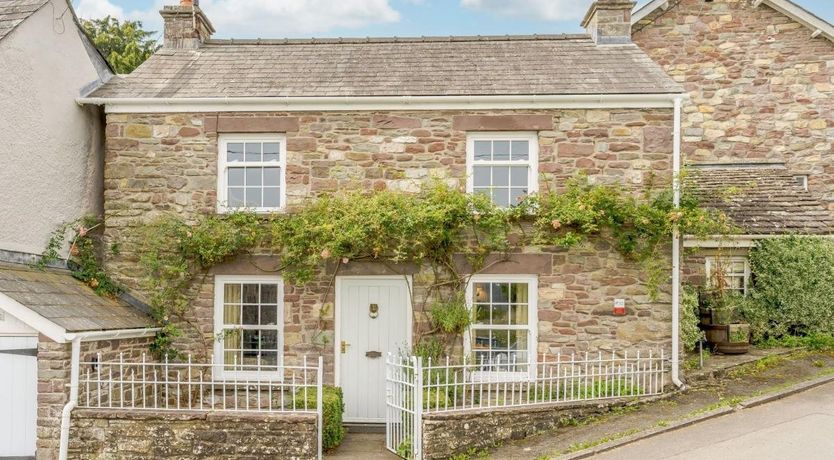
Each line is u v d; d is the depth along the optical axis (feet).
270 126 36.40
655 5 52.37
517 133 36.35
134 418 28.50
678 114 35.42
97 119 39.34
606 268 35.45
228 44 43.34
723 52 52.75
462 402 31.53
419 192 36.09
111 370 30.42
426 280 35.58
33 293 29.09
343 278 36.58
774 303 44.27
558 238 34.86
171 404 35.35
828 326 43.98
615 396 33.32
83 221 36.58
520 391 31.73
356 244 34.55
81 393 29.25
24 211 32.50
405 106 36.17
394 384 31.45
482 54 41.29
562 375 35.12
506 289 36.06
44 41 34.14
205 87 37.47
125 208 36.45
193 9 42.11
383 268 35.73
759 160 52.37
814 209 45.78
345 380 36.42
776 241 43.88
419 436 28.86
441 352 35.12
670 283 35.35
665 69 53.06
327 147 36.45
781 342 43.96
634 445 27.89
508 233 35.50
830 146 51.80
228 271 35.99
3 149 31.04
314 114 36.50
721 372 37.19
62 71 35.73
